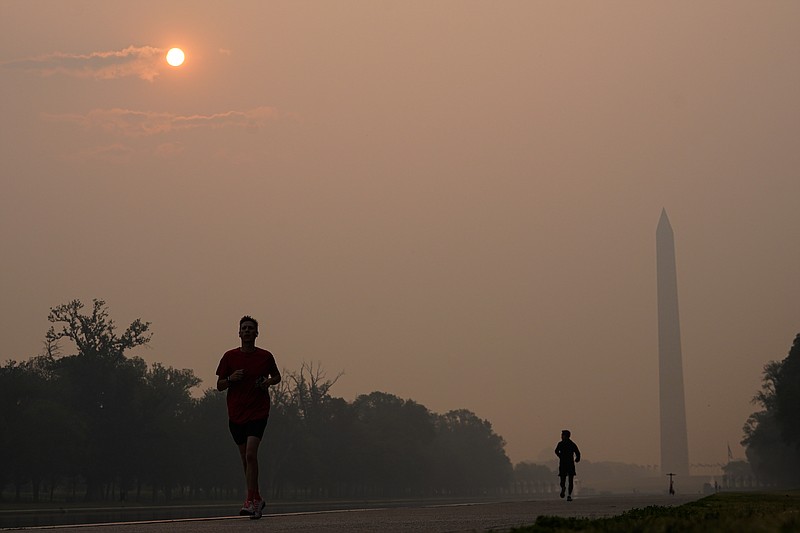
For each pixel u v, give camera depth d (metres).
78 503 100.25
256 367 14.20
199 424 133.88
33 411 101.00
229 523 12.23
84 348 114.06
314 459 151.62
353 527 11.07
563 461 31.12
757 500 23.80
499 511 16.59
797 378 113.88
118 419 113.25
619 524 9.75
